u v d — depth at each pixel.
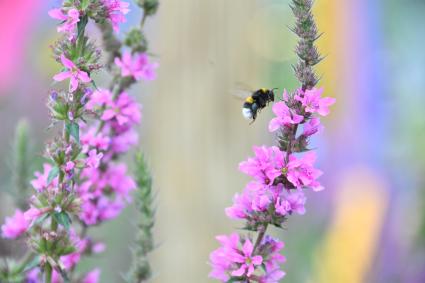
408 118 17.27
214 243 10.59
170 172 10.77
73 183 4.33
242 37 10.85
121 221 11.40
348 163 15.96
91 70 4.18
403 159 15.88
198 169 10.67
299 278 11.23
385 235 11.14
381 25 18.09
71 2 4.18
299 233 13.31
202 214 10.61
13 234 5.18
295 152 4.12
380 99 17.34
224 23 10.81
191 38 10.80
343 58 17.17
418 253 11.27
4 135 15.61
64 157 4.21
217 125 10.70
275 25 13.89
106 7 4.19
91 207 5.13
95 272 5.34
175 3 10.79
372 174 14.11
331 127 16.73
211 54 10.80
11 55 16.61
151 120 11.20
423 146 16.25
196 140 10.72
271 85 13.61
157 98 10.97
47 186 4.31
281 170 3.98
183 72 10.84
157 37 11.02
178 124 10.80
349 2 17.25
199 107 10.74
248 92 7.05
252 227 4.14
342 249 10.73
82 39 4.16
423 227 11.54
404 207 11.97
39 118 15.94
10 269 5.02
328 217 13.84
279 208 3.98
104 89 5.13
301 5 4.05
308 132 4.05
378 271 10.91
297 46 4.07
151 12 5.30
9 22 16.81
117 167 5.23
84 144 4.95
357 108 17.12
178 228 10.63
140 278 5.09
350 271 10.66
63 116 4.20
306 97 3.98
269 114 10.95
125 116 5.08
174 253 10.59
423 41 18.64
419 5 18.89
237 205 4.20
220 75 10.79
